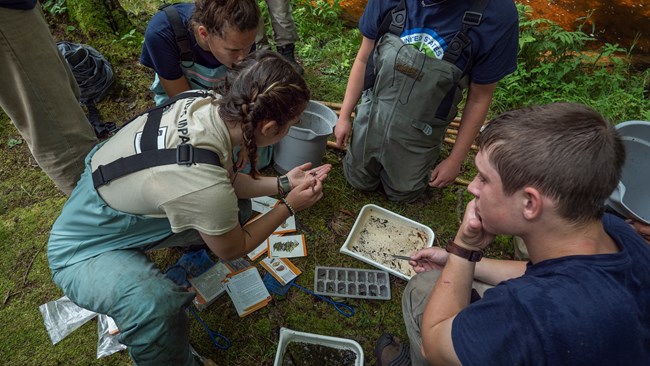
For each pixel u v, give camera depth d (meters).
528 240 1.01
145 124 1.40
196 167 1.27
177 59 2.00
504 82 3.25
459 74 1.81
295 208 1.72
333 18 3.86
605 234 0.97
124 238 1.52
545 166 0.87
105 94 2.94
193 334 1.87
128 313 1.39
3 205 2.33
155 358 1.45
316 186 1.75
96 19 3.25
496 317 0.91
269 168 2.62
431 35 1.81
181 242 1.76
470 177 2.66
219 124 1.34
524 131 0.90
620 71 3.50
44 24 1.79
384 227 2.35
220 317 1.93
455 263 1.21
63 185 2.08
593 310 0.84
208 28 1.70
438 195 2.55
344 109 2.29
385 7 1.94
